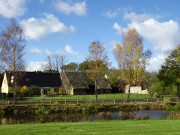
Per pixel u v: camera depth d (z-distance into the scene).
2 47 31.36
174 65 38.31
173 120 17.11
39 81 56.59
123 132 11.00
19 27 32.50
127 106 33.41
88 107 30.20
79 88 55.88
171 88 44.78
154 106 34.19
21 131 11.15
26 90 47.72
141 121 16.06
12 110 27.58
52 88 56.72
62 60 76.50
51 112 27.92
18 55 32.12
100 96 48.28
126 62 41.16
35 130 11.44
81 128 12.13
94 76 38.50
